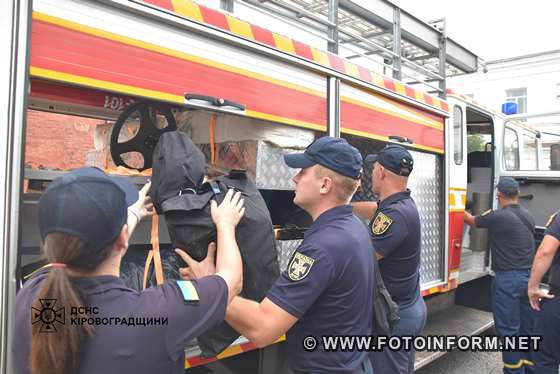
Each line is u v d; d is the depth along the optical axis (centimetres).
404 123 317
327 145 162
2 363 117
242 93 196
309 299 145
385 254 219
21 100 126
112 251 102
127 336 97
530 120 578
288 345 166
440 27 404
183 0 173
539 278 298
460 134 402
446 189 370
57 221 92
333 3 272
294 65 225
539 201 430
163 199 145
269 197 265
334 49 271
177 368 112
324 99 244
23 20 128
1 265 119
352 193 166
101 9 150
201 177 149
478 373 382
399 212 219
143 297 104
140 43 160
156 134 198
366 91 277
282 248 223
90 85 146
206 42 183
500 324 348
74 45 143
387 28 334
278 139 220
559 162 451
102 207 95
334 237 152
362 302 158
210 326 109
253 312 141
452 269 382
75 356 91
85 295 96
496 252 353
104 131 248
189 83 175
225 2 226
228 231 130
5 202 121
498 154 462
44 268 111
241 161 221
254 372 218
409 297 232
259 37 202
